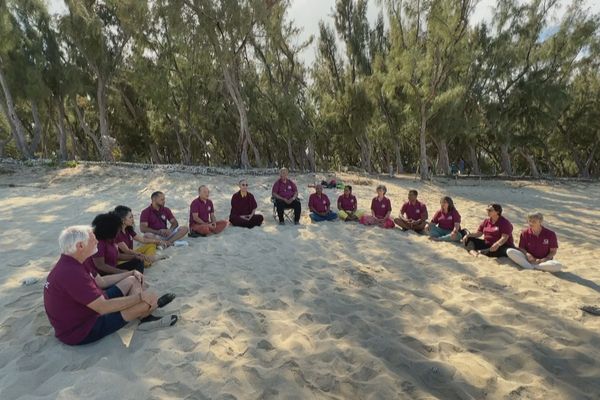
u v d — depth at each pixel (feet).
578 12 68.28
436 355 10.85
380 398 8.89
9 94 58.80
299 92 77.87
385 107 78.38
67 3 58.13
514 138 75.82
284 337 11.44
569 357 10.74
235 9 54.24
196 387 8.90
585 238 26.84
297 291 14.83
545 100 70.33
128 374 9.25
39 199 33.58
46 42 66.03
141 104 87.51
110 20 66.28
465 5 58.08
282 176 28.58
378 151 119.34
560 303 14.20
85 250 10.26
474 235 21.44
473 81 74.18
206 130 87.56
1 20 54.65
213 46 58.34
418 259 19.67
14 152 105.19
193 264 17.49
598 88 79.87
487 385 9.53
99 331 10.53
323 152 111.75
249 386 9.06
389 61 68.59
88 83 72.74
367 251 20.76
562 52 70.03
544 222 33.19
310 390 9.07
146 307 11.33
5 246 19.80
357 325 12.30
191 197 37.58
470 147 92.48
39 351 10.32
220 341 10.87
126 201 33.76
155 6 57.06
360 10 75.97
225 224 24.26
